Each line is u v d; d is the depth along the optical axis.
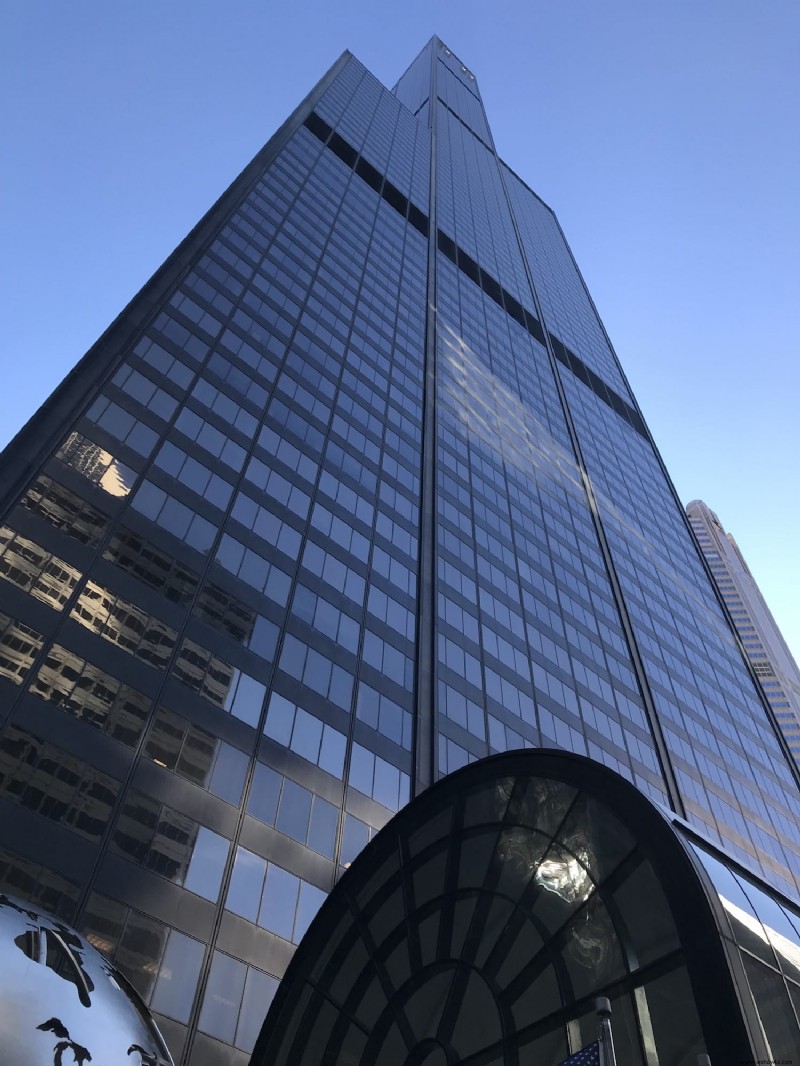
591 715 58.22
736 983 14.28
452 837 21.91
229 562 37.56
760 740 82.12
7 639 26.92
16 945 11.35
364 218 89.00
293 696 35.59
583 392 116.56
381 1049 19.64
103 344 41.09
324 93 110.81
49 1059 10.21
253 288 57.28
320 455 50.00
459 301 98.62
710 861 17.52
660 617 82.75
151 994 23.50
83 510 32.84
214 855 27.80
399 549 51.16
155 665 30.81
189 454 40.19
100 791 26.03
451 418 72.00
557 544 73.75
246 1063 24.36
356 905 23.06
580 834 18.83
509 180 177.62
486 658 51.66
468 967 19.14
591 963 16.80
